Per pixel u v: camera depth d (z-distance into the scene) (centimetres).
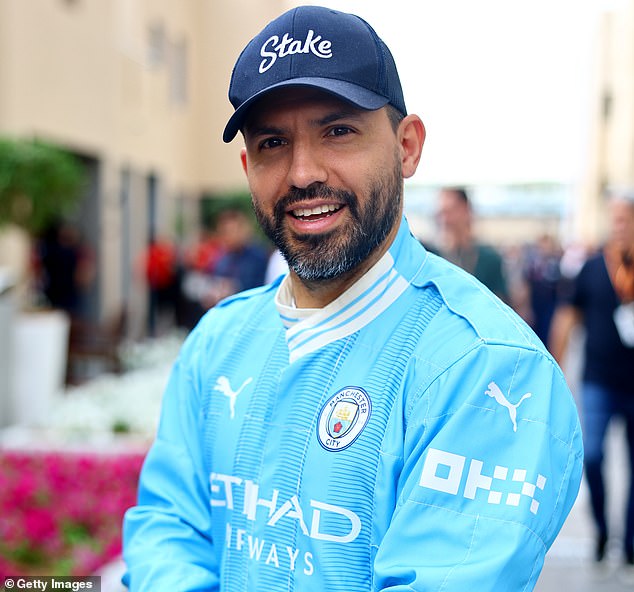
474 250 461
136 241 1570
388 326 144
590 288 434
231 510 151
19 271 949
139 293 1530
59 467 435
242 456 151
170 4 1767
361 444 136
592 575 423
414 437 131
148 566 155
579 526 496
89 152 1266
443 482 126
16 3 986
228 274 841
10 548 341
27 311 678
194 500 162
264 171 148
